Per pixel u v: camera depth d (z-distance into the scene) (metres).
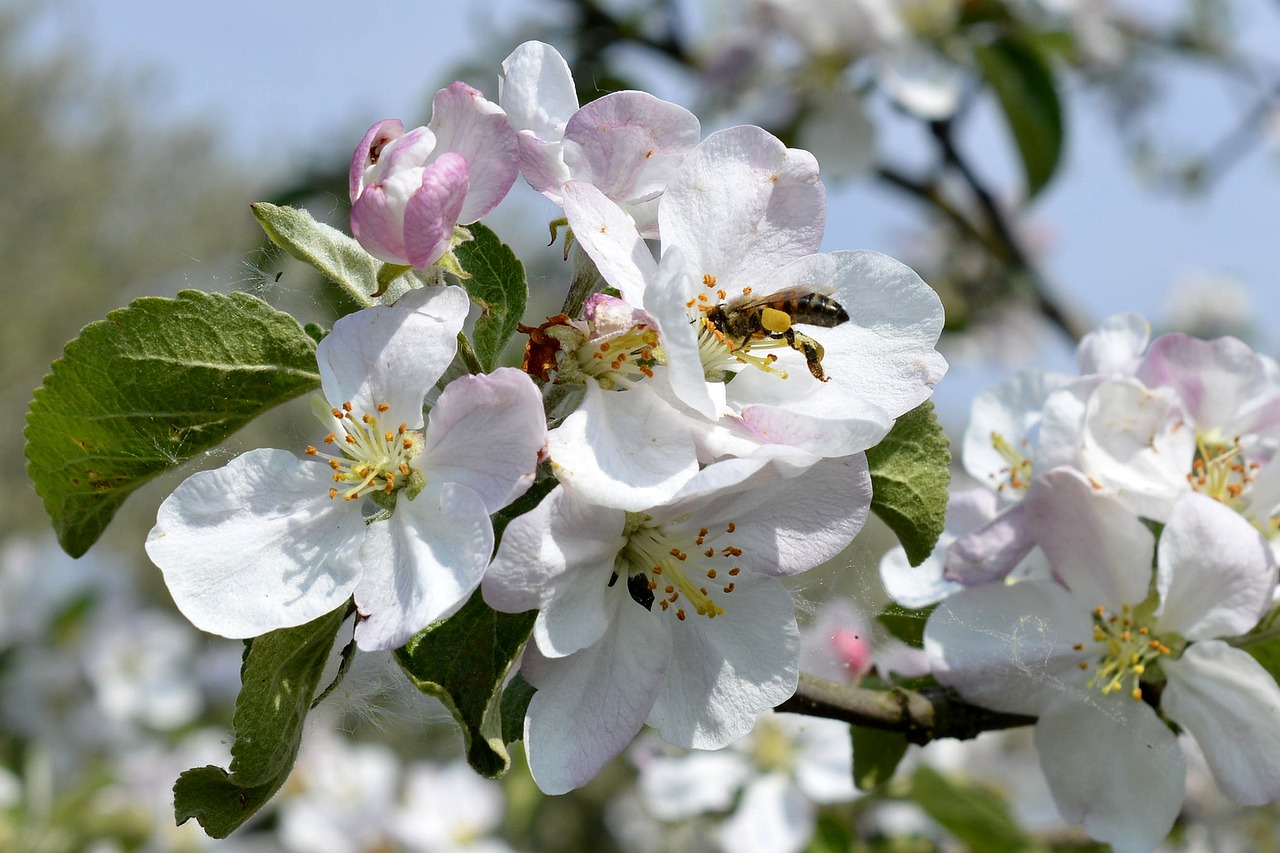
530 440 0.24
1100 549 0.28
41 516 1.78
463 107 0.26
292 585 0.25
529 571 0.24
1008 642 0.28
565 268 0.47
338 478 0.25
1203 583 0.27
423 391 0.25
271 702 0.24
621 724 0.25
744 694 0.25
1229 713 0.27
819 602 0.30
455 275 0.26
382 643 0.24
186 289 0.25
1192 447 0.28
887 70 0.54
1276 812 0.43
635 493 0.24
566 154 0.26
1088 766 0.28
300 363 0.26
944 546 0.30
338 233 0.26
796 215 0.26
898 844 0.44
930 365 0.26
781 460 0.24
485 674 0.24
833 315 0.26
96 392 0.26
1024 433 0.32
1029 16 0.54
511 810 0.47
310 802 0.61
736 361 0.26
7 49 2.32
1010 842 0.36
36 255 2.24
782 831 0.42
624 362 0.25
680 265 0.24
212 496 0.25
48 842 0.56
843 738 0.44
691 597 0.25
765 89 0.56
